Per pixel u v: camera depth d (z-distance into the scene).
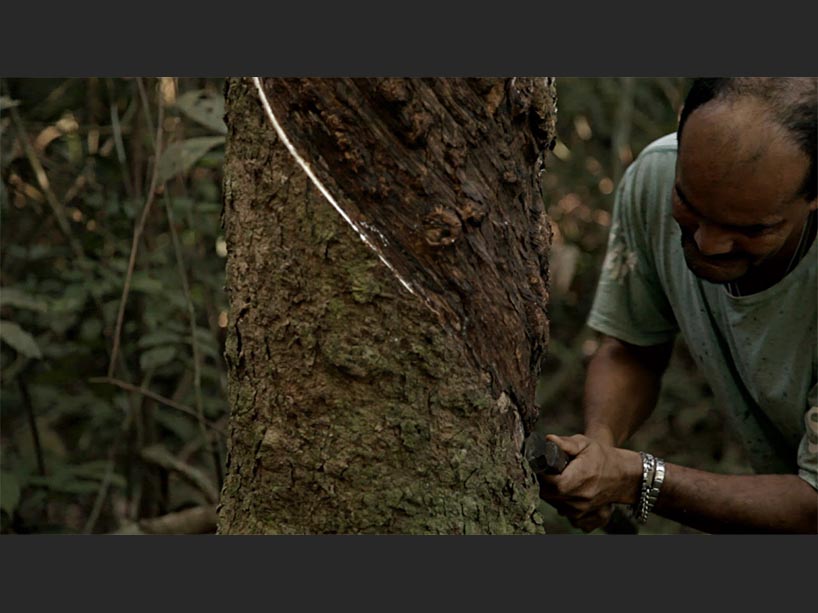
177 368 2.90
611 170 3.90
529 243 1.42
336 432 1.31
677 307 2.05
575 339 3.80
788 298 1.79
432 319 1.30
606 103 3.85
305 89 1.30
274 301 1.33
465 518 1.32
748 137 1.43
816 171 1.47
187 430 2.90
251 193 1.35
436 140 1.31
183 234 2.93
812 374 1.85
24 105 2.84
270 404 1.34
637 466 1.74
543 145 1.44
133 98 2.76
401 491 1.31
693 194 1.49
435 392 1.31
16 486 2.40
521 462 1.41
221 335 2.99
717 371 2.05
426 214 1.31
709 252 1.53
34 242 2.90
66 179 2.92
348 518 1.31
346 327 1.30
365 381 1.30
